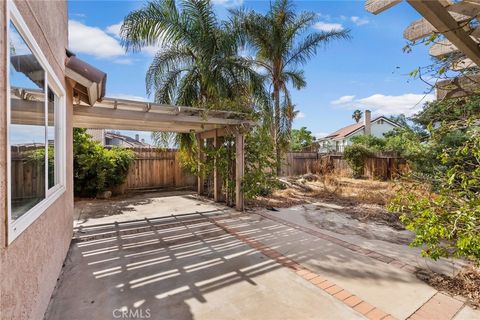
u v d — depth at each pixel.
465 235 2.12
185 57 8.05
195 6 7.23
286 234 4.72
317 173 13.52
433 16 1.66
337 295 2.71
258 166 7.12
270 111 7.89
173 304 2.56
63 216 3.46
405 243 4.25
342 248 4.02
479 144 2.28
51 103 2.90
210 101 7.20
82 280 3.03
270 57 9.90
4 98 1.47
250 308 2.49
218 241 4.37
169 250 3.98
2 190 1.43
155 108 5.27
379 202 7.32
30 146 2.10
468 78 2.50
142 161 9.80
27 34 1.93
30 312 1.91
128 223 5.44
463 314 2.39
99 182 8.20
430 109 3.37
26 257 1.83
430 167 5.75
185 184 10.52
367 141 18.02
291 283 2.96
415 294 2.72
